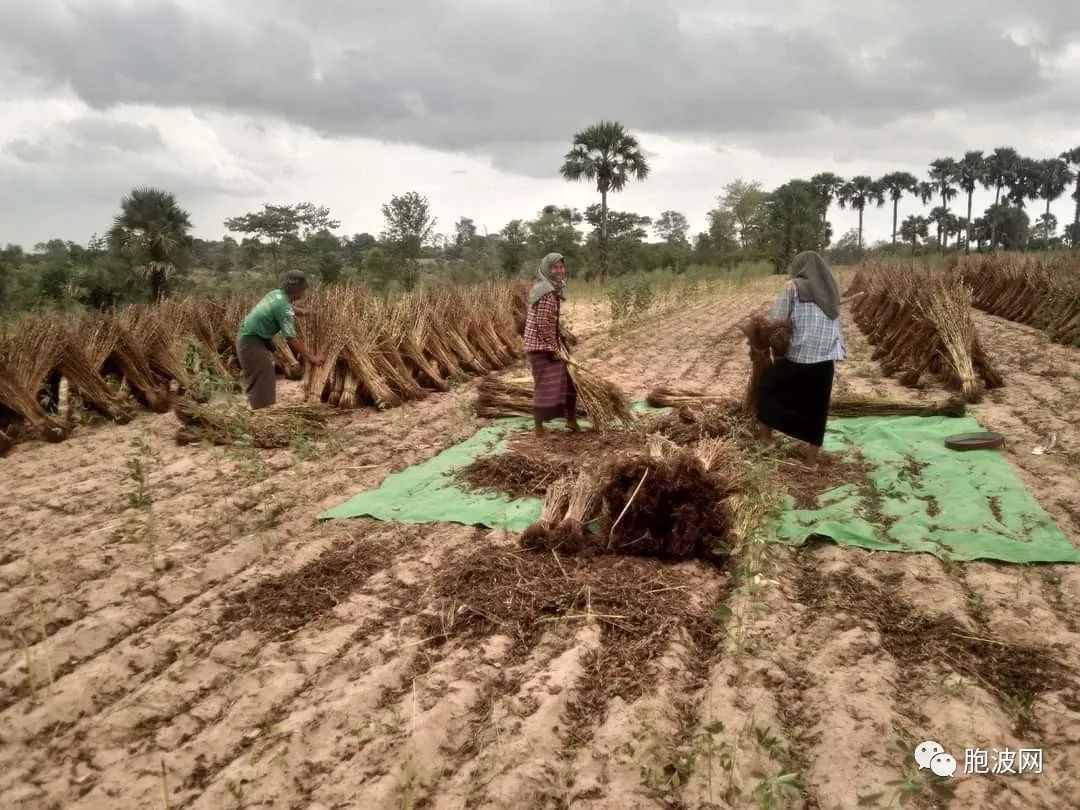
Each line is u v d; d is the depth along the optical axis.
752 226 56.50
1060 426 7.26
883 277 17.72
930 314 9.61
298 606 4.38
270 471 6.81
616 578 4.49
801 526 5.14
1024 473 6.09
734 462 5.23
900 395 9.23
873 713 3.23
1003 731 3.16
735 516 4.79
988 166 76.75
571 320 17.47
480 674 3.66
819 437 6.23
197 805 2.91
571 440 7.29
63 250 24.89
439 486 6.24
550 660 3.79
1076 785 2.85
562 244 37.16
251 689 3.63
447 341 11.51
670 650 3.81
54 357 8.38
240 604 4.42
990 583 4.34
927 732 3.17
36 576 4.66
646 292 17.48
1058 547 4.71
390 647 3.93
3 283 20.88
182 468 6.91
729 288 32.34
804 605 4.26
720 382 10.39
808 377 6.11
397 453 7.29
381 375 9.44
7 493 6.38
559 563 4.68
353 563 4.86
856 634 3.87
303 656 3.88
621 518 4.79
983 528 5.00
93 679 3.71
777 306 6.20
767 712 3.31
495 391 8.59
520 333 14.43
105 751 3.26
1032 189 76.88
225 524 5.57
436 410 8.99
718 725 2.89
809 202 48.66
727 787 2.91
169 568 4.91
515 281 16.92
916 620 4.01
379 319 10.11
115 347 9.20
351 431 8.07
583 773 3.00
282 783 3.01
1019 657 3.64
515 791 2.89
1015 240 64.75
